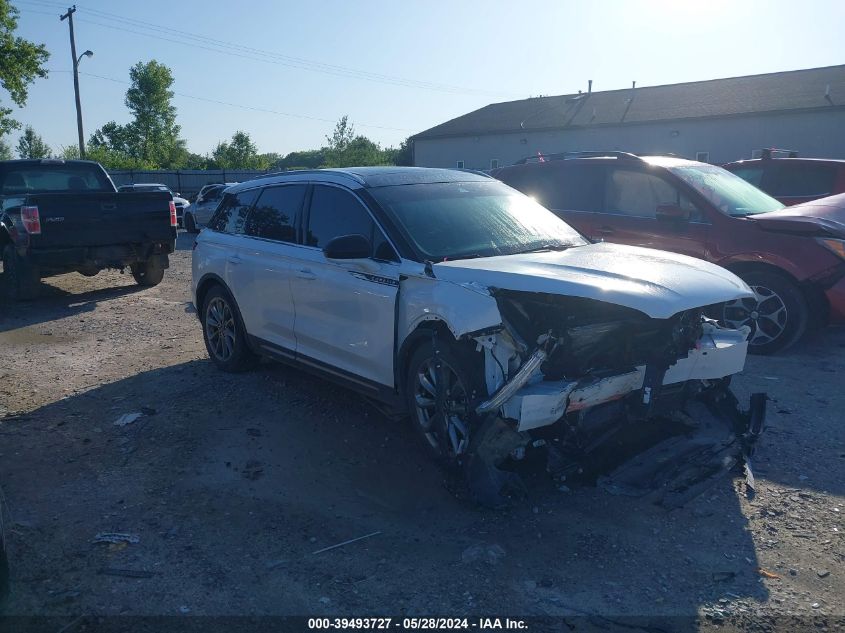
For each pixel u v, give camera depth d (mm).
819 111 30703
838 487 4285
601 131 37219
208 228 6766
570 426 4102
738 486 4281
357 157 44875
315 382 6203
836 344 7398
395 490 4348
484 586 3389
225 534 3863
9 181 11211
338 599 3305
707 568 3510
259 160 64062
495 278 4059
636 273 4098
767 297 6918
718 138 33500
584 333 3998
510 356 3947
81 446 5031
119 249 10414
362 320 4828
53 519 4031
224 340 6516
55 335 8336
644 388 4125
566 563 3562
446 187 5391
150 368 6832
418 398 4484
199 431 5207
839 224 6746
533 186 8805
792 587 3359
